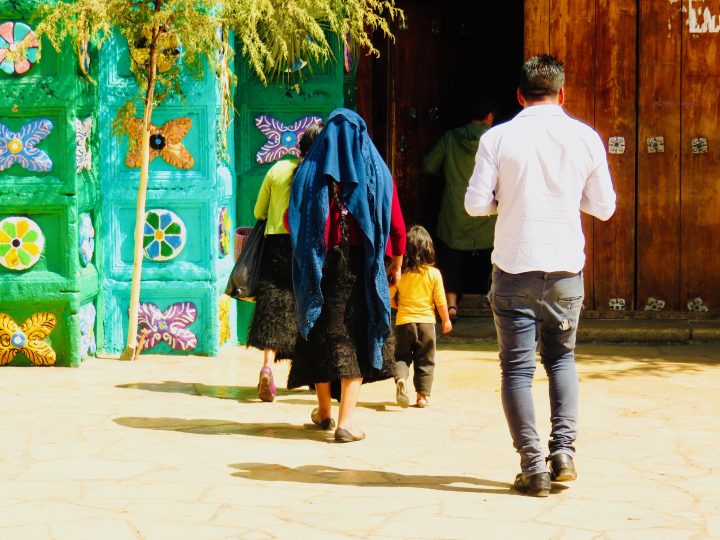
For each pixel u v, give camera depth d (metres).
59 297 7.57
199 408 6.52
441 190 10.50
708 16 9.16
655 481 5.05
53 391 6.90
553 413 4.96
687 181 9.28
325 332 5.73
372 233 5.60
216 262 8.09
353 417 5.93
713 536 4.26
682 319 9.32
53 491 4.82
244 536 4.23
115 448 5.56
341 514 4.52
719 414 6.45
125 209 8.10
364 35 8.33
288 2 7.91
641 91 9.24
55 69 7.46
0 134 7.50
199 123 7.99
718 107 9.21
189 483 4.96
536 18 9.27
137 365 7.78
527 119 4.87
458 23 10.61
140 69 7.82
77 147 7.56
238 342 8.76
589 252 9.39
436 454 5.53
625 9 9.20
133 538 4.20
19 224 7.54
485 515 4.51
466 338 9.06
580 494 4.83
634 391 7.09
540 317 4.86
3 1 7.38
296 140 8.55
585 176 4.83
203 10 7.70
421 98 10.44
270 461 5.37
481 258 10.91
